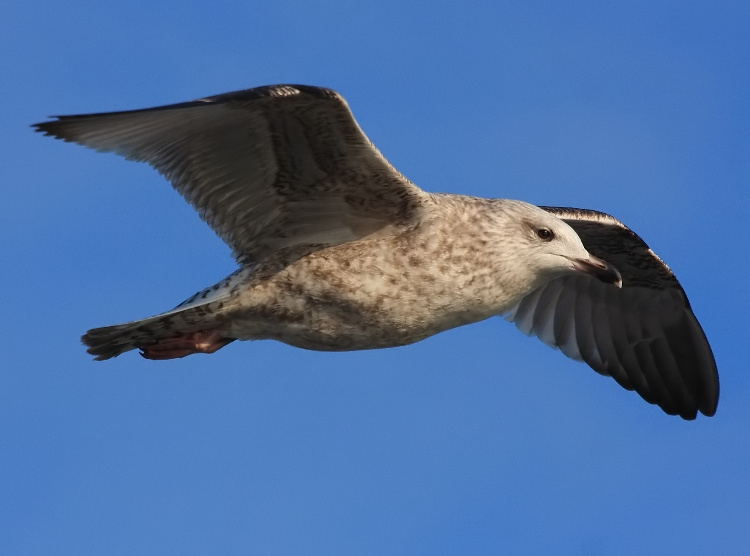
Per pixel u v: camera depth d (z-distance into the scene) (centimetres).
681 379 1608
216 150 1241
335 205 1285
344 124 1194
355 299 1292
